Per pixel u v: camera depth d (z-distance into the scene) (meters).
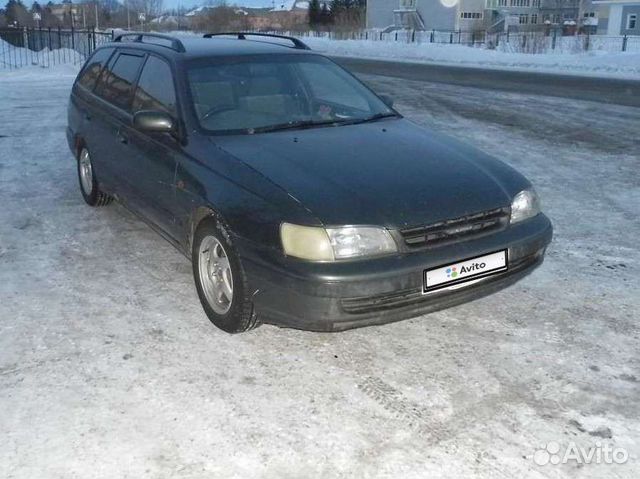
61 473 2.64
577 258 4.93
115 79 5.54
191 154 4.04
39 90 15.84
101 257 4.96
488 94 15.41
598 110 12.59
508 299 4.24
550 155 8.53
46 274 4.64
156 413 3.04
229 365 3.45
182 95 4.36
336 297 3.14
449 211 3.40
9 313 4.02
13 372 3.37
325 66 5.14
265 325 3.87
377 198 3.36
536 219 3.82
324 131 4.29
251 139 4.06
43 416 3.00
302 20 79.38
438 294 3.34
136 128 4.36
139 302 4.19
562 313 4.04
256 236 3.35
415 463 2.71
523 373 3.38
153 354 3.56
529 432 2.91
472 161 3.96
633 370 3.40
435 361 3.49
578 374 3.37
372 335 3.77
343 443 2.84
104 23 80.69
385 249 3.24
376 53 35.31
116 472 2.65
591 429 2.93
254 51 4.95
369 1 71.12
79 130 6.02
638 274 4.64
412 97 14.73
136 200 4.87
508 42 36.47
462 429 2.93
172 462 2.71
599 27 57.94
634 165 7.96
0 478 2.61
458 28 65.00
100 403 3.11
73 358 3.51
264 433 2.90
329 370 3.41
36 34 27.08
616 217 5.92
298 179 3.48
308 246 3.18
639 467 2.69
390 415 3.04
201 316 4.00
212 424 2.96
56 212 6.07
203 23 71.56
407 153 3.94
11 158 8.23
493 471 2.67
